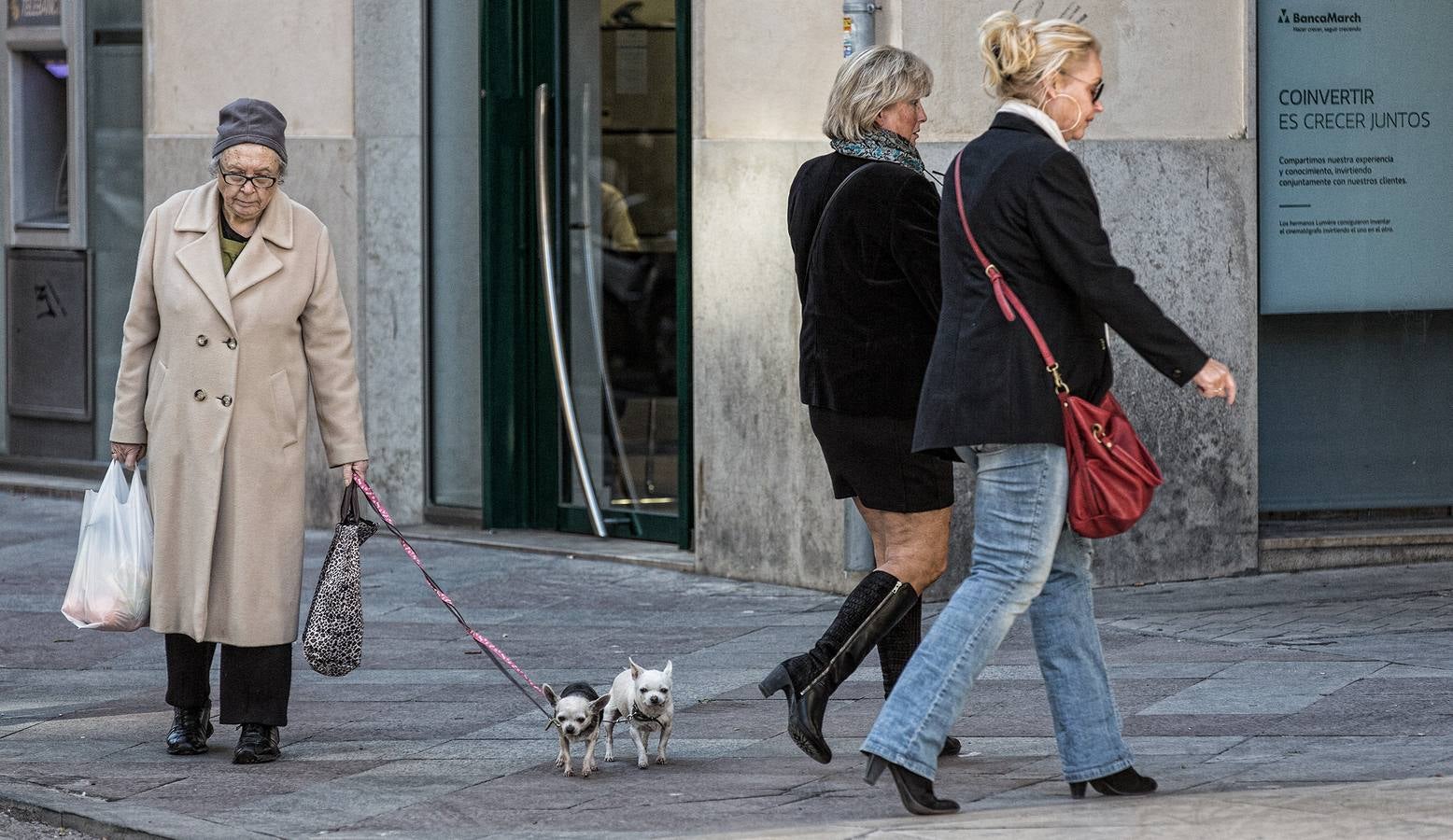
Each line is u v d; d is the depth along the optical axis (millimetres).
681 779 9062
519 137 16797
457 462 17562
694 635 12883
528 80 16750
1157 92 14070
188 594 9688
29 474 20438
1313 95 14648
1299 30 14570
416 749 9914
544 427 17078
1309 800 7883
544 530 17109
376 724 10523
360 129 17266
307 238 9914
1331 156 14711
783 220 14109
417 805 8758
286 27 17438
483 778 9234
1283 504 15016
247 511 9680
